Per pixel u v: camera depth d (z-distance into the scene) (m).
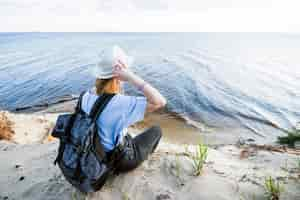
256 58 61.81
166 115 16.69
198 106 20.48
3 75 40.62
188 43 126.00
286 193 2.17
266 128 15.41
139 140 2.54
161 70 41.69
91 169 1.95
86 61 56.53
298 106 21.47
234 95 25.53
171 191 2.29
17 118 11.09
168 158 2.86
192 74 38.09
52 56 69.06
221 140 12.75
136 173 2.57
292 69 44.94
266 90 28.23
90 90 2.13
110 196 2.27
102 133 1.99
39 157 3.61
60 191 2.46
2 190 2.71
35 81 34.81
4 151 4.38
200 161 2.59
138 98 1.96
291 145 7.97
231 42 136.50
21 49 95.06
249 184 2.36
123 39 174.50
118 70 1.95
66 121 2.03
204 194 2.20
